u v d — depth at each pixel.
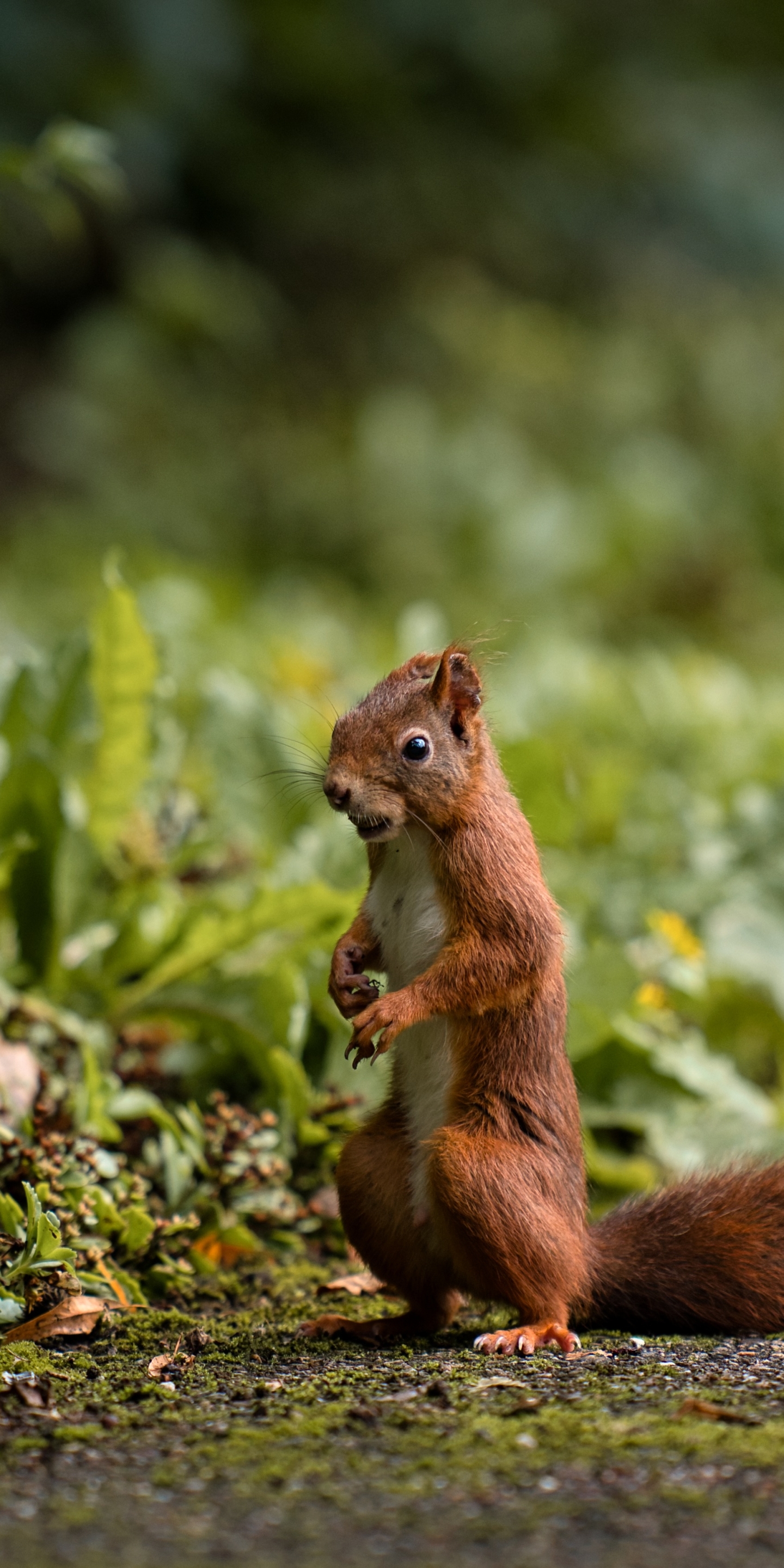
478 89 32.34
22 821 8.91
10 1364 5.96
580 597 23.45
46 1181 6.99
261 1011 8.59
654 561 24.31
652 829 12.32
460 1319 7.07
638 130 33.50
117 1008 8.91
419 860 6.90
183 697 13.49
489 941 6.70
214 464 25.94
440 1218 6.49
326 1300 7.34
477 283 30.23
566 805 10.73
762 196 33.94
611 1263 6.78
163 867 10.16
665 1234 6.87
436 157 31.69
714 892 11.04
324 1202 8.30
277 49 29.42
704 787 14.02
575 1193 6.73
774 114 35.47
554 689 15.17
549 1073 6.77
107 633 9.12
